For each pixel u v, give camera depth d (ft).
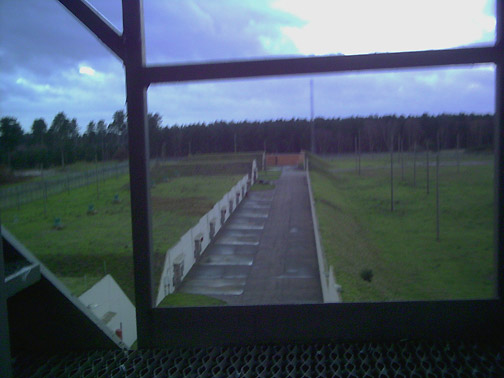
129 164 4.98
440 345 5.04
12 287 4.79
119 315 10.64
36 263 5.36
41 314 5.68
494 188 4.93
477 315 5.07
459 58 4.55
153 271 5.19
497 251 4.97
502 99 4.65
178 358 5.07
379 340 5.16
